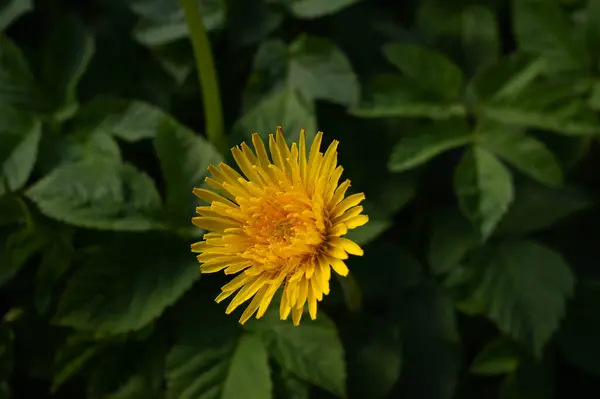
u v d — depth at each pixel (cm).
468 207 45
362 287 47
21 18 50
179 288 44
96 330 43
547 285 46
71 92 47
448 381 46
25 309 47
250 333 44
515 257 46
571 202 47
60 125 47
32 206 46
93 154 46
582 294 47
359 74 49
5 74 47
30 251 46
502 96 47
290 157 41
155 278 44
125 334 45
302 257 41
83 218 44
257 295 41
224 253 41
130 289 44
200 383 44
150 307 44
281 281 40
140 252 44
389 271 47
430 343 46
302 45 47
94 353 45
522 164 46
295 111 46
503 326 45
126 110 47
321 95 47
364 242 45
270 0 48
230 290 41
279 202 41
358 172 48
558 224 48
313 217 41
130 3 49
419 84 47
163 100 49
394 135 48
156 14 48
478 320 48
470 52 49
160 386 46
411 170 47
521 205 47
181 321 45
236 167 46
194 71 49
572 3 49
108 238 46
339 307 46
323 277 40
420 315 46
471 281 46
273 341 44
